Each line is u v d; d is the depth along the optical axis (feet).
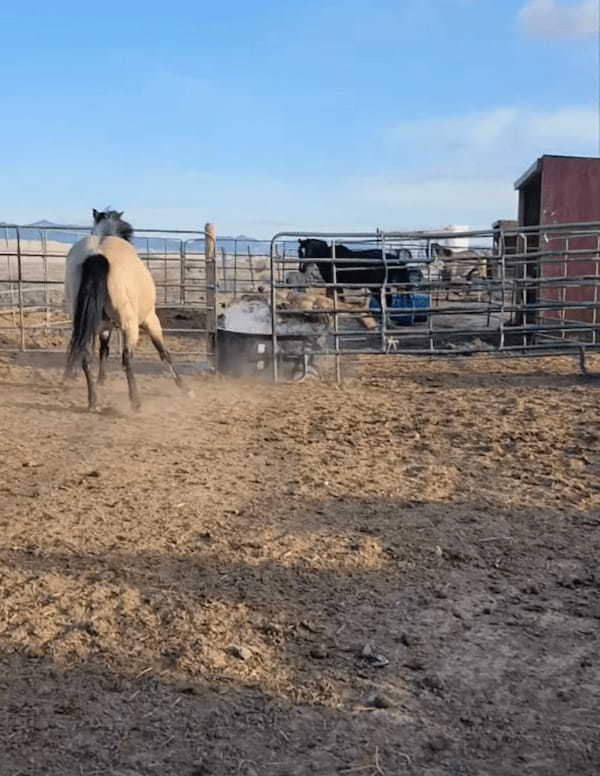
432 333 32.09
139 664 10.09
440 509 16.05
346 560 13.38
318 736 8.66
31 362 35.88
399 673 9.99
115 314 24.04
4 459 19.47
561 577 12.86
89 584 12.37
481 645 10.71
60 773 8.00
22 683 9.64
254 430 23.03
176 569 12.98
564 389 30.09
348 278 54.49
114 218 28.89
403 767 8.16
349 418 24.71
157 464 19.21
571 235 33.32
